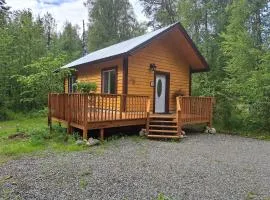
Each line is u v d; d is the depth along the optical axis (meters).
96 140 8.72
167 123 10.73
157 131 10.26
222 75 19.17
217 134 12.07
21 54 19.80
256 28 16.42
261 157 7.85
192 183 5.35
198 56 13.97
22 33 20.72
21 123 14.19
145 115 10.53
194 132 12.20
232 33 16.23
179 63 14.46
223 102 13.98
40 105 17.92
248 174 6.08
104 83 13.16
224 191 4.99
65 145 8.43
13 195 4.57
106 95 9.27
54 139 9.08
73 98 9.34
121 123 9.73
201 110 11.97
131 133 10.82
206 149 8.64
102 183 5.20
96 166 6.29
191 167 6.45
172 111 13.95
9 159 6.85
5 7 29.38
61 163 6.48
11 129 11.98
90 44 33.41
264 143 10.34
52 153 7.48
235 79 14.59
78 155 7.28
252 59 14.56
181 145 9.12
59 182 5.20
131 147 8.48
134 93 12.09
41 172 5.78
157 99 13.33
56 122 11.55
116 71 12.20
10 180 5.29
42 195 4.59
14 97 18.17
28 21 21.86
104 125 9.19
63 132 9.77
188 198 4.62
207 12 20.14
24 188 4.88
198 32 20.41
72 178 5.43
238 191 5.01
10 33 19.81
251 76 13.65
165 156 7.45
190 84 15.19
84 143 8.48
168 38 13.30
